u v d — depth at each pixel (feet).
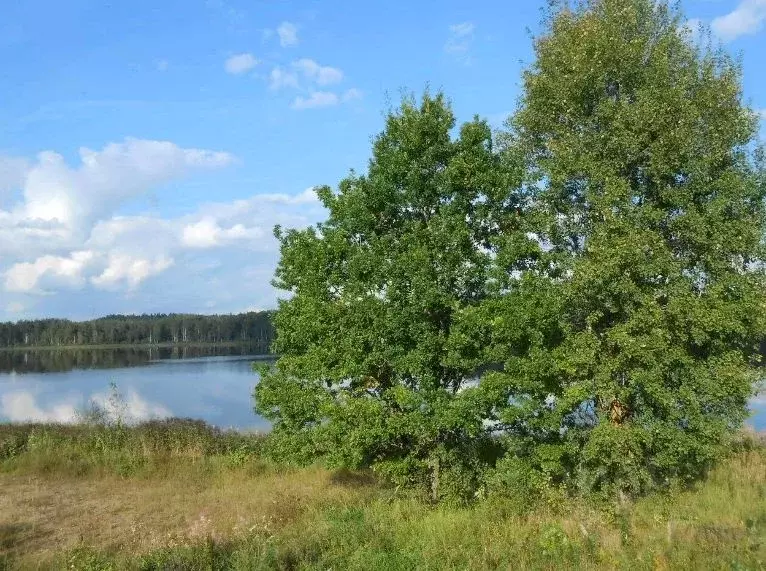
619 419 42.37
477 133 41.06
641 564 25.07
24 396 139.23
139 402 125.80
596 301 40.91
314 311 39.96
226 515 40.75
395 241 40.14
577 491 40.52
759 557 24.17
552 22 47.11
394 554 27.63
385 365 40.40
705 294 40.88
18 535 37.32
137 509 43.98
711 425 40.45
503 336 37.40
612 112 41.83
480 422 38.45
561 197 44.11
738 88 42.24
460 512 36.47
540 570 25.70
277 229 45.44
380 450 41.88
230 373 190.49
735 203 41.47
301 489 47.34
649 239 39.45
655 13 45.06
